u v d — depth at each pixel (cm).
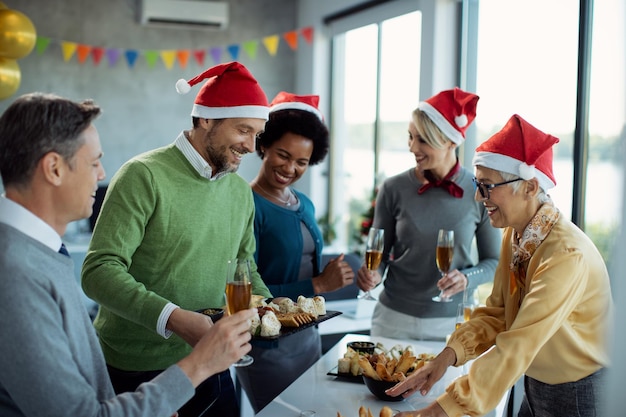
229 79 210
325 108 666
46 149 125
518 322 168
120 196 197
